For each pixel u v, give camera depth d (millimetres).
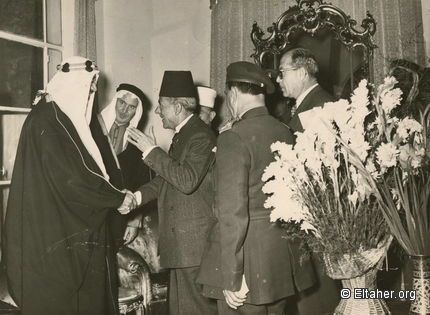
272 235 1854
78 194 2467
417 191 1542
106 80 4043
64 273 2402
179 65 4559
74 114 2562
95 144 2609
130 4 4305
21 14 3236
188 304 2641
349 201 1486
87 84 2594
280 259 1853
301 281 1941
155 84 4461
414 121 1522
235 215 1749
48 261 2383
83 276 2471
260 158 1857
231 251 1739
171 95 2686
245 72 1982
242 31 4184
